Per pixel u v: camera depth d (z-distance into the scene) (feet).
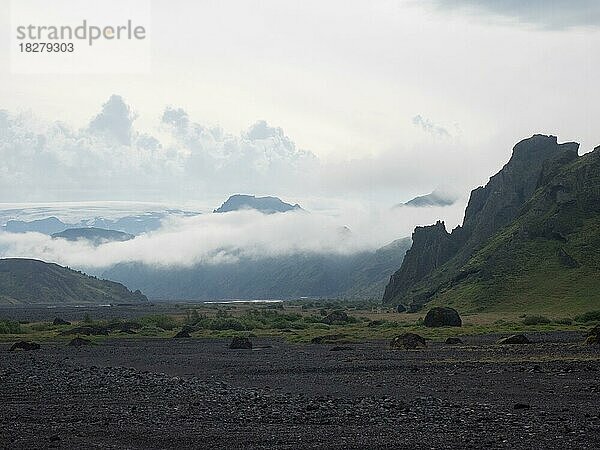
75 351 265.34
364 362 195.93
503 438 86.22
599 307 488.02
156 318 471.21
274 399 123.95
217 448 84.43
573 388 131.95
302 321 503.20
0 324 419.54
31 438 90.89
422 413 105.60
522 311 529.86
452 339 264.93
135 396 131.23
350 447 83.61
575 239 613.52
